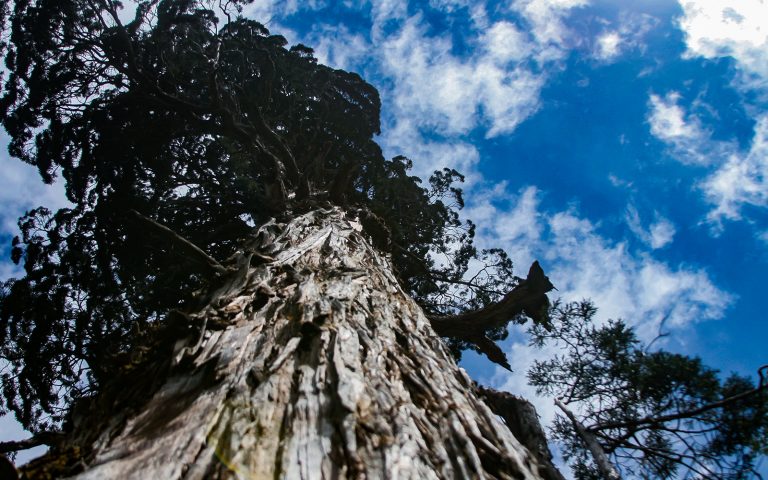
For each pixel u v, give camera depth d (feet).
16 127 44.98
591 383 17.70
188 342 12.23
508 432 11.27
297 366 10.87
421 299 48.42
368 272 20.65
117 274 44.68
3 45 42.88
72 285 40.78
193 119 47.57
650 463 16.63
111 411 10.50
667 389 16.80
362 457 8.05
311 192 44.11
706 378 16.43
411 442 8.70
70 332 39.55
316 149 56.85
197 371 10.77
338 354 11.29
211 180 51.80
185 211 46.78
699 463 16.14
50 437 12.81
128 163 48.06
